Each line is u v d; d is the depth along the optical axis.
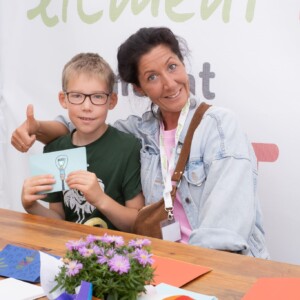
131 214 1.50
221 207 1.27
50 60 1.94
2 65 2.02
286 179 1.62
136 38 1.45
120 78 1.54
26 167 2.04
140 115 1.80
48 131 1.69
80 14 1.86
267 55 1.59
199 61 1.69
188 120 1.44
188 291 0.83
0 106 2.04
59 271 0.78
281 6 1.55
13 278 0.91
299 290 0.81
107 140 1.62
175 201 1.44
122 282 0.72
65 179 1.45
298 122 1.58
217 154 1.34
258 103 1.63
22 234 1.16
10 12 1.97
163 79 1.42
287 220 1.63
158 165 1.49
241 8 1.60
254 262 0.96
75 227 1.22
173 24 1.71
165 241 1.10
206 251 1.03
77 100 1.54
